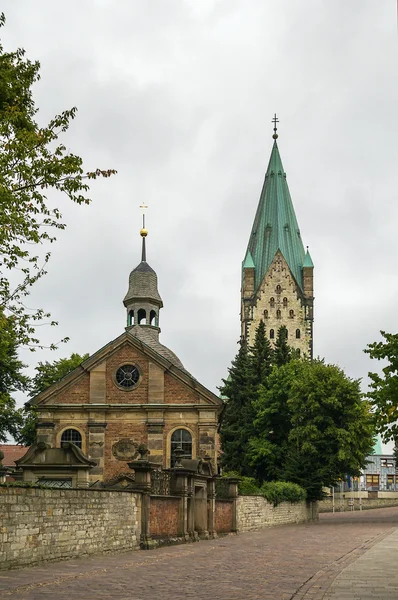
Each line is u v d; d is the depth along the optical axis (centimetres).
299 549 2606
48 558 1988
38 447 3597
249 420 6925
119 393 5147
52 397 5175
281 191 13088
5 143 2103
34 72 2253
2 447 8262
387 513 8012
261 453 6475
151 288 6600
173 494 3059
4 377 5331
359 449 6138
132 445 5053
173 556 2322
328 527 4616
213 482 3512
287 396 6581
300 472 5959
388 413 3950
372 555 2219
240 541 3180
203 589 1462
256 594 1377
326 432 6062
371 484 13362
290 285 12744
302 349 12594
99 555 2303
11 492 1806
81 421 5116
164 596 1358
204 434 5016
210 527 3459
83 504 2208
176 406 5072
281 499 4991
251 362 7800
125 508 2530
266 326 12656
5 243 2133
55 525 2033
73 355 7100
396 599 1248
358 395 6125
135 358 5184
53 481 3572
